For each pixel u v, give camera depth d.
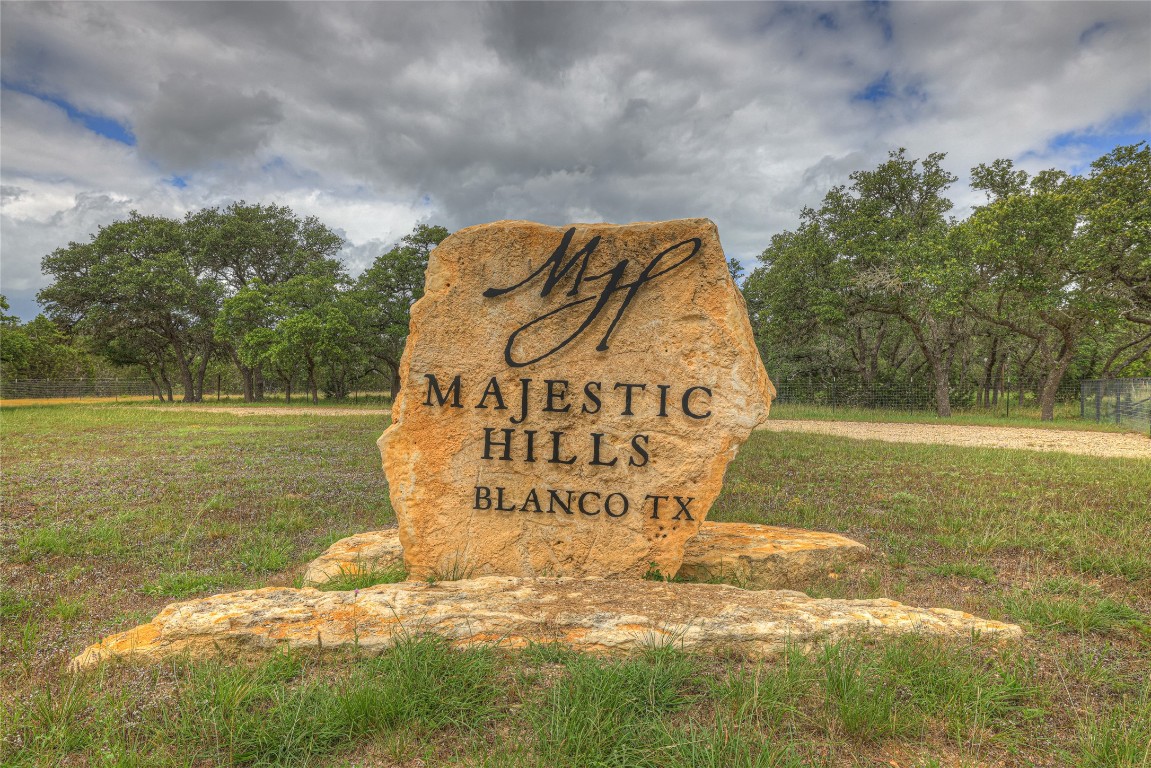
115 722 2.88
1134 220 18.34
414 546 5.25
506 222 5.28
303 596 4.00
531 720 2.83
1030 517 7.07
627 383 5.12
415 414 5.27
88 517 7.27
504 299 5.23
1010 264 21.89
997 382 33.81
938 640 3.53
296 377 52.94
